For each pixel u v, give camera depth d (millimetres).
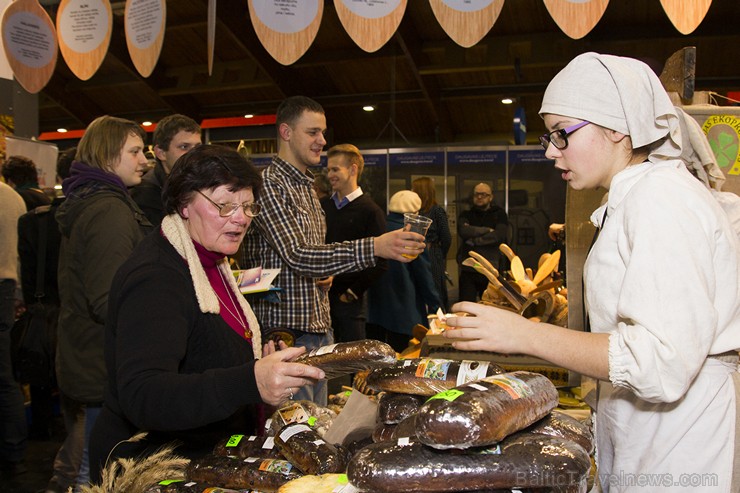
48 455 4074
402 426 1287
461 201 7000
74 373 2582
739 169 2182
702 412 1294
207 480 1365
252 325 1730
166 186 1552
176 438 1592
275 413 1586
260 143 9578
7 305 3635
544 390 1234
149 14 2398
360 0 2039
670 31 8523
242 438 1479
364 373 1818
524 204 6844
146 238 1590
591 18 1873
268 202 2611
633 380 1139
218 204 1513
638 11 8336
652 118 1269
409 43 9406
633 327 1169
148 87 11523
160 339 1387
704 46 8828
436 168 7055
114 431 1576
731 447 1295
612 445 1448
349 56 10172
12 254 3633
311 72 11047
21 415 3826
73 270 2531
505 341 1213
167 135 2924
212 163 1509
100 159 2572
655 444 1323
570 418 1321
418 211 4789
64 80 11930
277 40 2094
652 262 1160
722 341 1272
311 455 1294
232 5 8859
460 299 5875
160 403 1296
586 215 2170
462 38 1963
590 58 1320
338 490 1157
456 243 7012
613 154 1331
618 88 1273
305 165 2834
